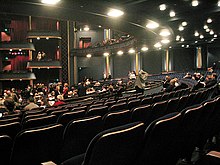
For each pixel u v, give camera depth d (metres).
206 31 14.09
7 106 8.38
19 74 23.08
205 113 2.32
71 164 2.05
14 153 1.79
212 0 8.16
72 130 2.19
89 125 2.29
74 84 26.72
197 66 27.06
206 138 2.62
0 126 2.50
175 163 2.04
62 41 26.83
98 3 6.76
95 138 1.33
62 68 26.77
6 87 25.14
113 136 1.35
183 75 21.22
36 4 6.51
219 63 26.75
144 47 18.53
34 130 1.85
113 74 29.30
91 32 29.72
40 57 24.92
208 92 5.22
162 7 8.30
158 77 22.14
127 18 8.48
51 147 2.01
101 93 11.57
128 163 1.58
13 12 7.23
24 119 3.06
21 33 26.52
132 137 1.47
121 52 24.03
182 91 5.95
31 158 1.90
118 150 1.44
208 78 10.78
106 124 2.48
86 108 3.74
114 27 10.05
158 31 11.23
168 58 26.55
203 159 1.75
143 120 2.96
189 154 2.27
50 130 1.94
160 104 3.17
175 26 11.34
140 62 26.39
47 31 24.41
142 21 9.14
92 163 1.37
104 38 29.19
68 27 26.94
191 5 8.60
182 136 1.95
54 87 20.17
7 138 1.65
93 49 25.31
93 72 30.08
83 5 6.77
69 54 27.03
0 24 25.59
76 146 2.28
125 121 2.69
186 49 27.72
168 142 1.72
